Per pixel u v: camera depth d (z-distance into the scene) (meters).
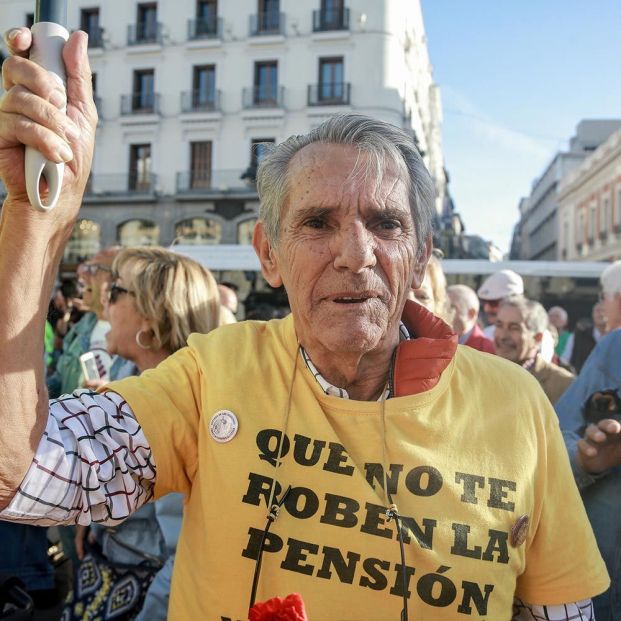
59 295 7.21
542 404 1.31
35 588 3.21
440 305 2.72
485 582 1.11
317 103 24.30
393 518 1.09
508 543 1.15
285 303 12.12
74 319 6.77
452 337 1.24
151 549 1.90
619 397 1.86
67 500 1.05
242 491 1.13
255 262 12.20
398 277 1.16
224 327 1.39
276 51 24.75
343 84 24.08
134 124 25.64
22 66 0.86
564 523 1.26
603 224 33.38
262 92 25.23
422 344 1.22
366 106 23.95
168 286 2.06
